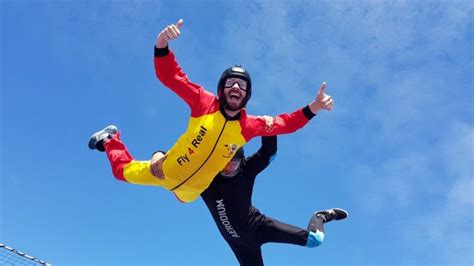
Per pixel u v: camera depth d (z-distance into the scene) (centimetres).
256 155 362
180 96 305
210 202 348
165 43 292
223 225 348
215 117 301
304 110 317
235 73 303
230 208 343
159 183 320
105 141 352
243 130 305
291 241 341
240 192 345
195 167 302
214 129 298
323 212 362
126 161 338
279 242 348
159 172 312
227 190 343
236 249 361
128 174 327
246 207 346
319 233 340
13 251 397
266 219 350
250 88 308
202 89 311
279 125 315
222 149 301
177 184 313
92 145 355
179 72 303
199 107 304
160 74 299
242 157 353
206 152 299
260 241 351
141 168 322
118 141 350
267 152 359
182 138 308
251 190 357
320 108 314
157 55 295
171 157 306
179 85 301
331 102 314
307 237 337
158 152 331
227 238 357
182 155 302
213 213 351
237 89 300
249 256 360
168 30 286
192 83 308
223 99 303
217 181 344
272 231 346
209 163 303
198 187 318
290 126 317
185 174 305
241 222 344
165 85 303
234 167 344
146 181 321
